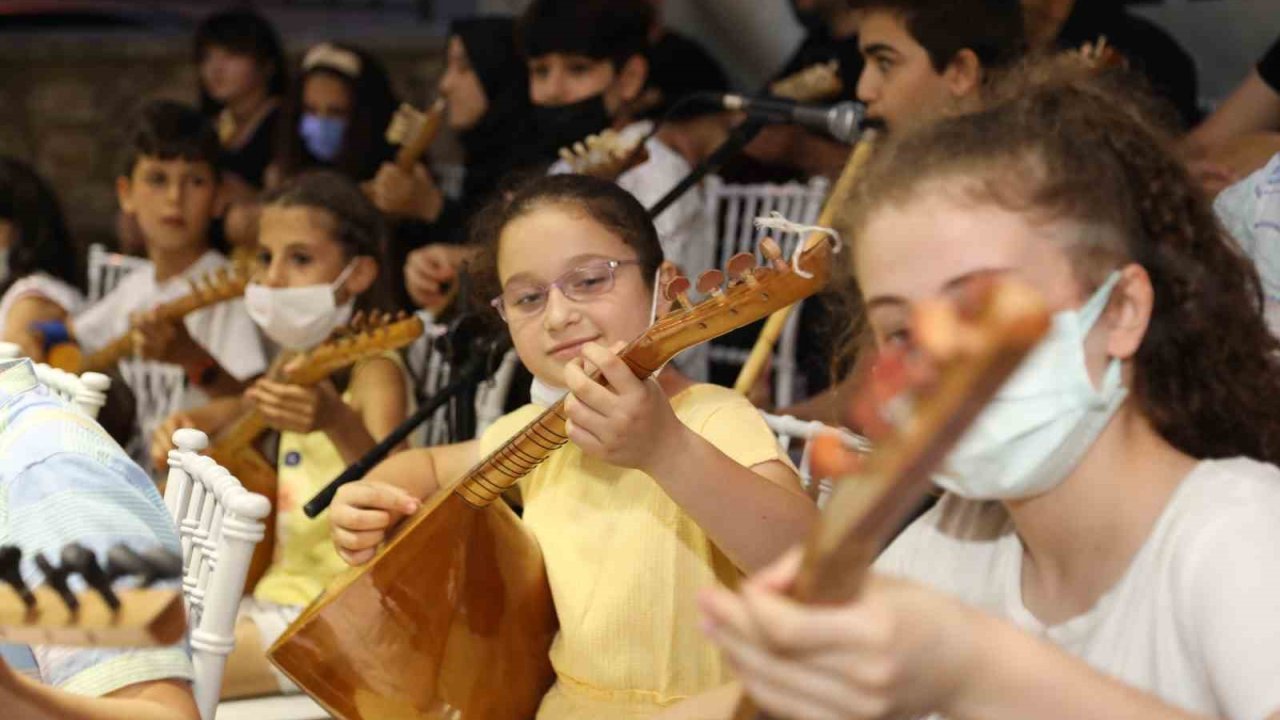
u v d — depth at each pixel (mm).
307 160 5312
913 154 1418
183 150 4688
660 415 2000
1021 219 1363
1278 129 3852
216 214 4820
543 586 2361
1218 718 1401
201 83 6133
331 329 3662
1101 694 1104
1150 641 1444
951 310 876
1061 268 1379
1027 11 4039
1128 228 1443
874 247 1396
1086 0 4383
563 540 2377
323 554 3357
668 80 4988
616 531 2336
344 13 8648
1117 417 1469
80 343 4785
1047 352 1363
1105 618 1481
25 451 1672
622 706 2275
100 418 4043
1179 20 5723
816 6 4891
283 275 3678
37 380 1860
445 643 2238
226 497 2119
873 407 949
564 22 4473
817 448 1012
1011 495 1422
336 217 3705
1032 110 1494
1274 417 1546
